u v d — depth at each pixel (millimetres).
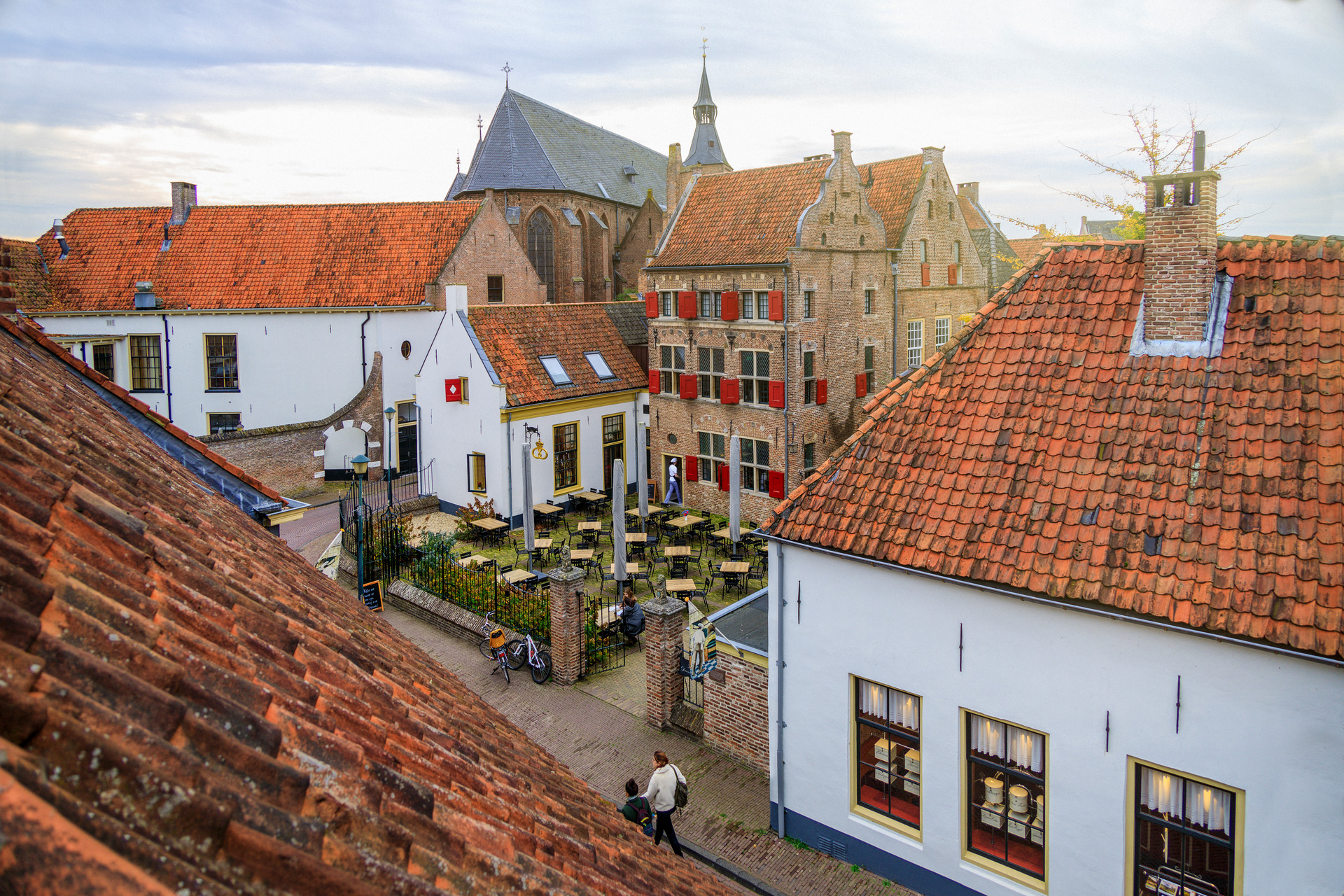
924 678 11125
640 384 34781
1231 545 8992
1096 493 10094
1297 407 9539
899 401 12586
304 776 2912
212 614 4113
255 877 2266
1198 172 10344
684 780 13008
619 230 60750
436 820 3648
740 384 30422
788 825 13164
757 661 15023
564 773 7488
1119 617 9211
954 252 37312
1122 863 9641
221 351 37281
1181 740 9086
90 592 3121
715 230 31484
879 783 12070
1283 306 10242
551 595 19250
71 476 4645
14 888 1463
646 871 5602
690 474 32219
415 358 37500
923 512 11219
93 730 2188
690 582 22047
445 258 37438
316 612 6211
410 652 7863
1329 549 8555
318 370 36938
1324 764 8281
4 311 11219
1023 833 10648
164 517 5477
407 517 25672
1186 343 10578
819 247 29516
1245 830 8812
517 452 30312
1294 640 8188
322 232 39062
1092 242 12266
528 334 32625
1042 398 11258
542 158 54750
